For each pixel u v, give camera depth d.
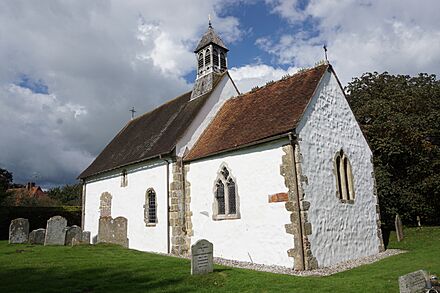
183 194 17.56
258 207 13.91
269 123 14.62
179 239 17.00
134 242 19.86
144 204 19.41
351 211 15.27
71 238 18.78
